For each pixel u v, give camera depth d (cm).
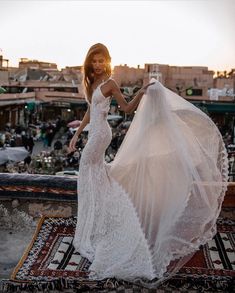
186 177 319
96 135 354
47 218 461
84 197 369
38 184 465
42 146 2598
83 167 367
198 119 340
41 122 3531
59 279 318
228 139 2506
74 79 5394
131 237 331
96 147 355
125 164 350
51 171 1520
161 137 336
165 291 313
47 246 394
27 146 2192
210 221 321
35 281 319
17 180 466
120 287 315
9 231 454
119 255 333
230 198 458
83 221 372
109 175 360
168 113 337
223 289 315
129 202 337
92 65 351
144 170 336
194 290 315
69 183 465
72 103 3941
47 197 465
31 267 350
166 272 321
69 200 464
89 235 365
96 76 356
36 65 7238
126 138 359
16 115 3612
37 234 423
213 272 345
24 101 3616
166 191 325
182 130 336
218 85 4919
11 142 2136
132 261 324
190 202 318
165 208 323
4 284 316
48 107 4372
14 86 3859
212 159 333
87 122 394
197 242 317
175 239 316
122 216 342
